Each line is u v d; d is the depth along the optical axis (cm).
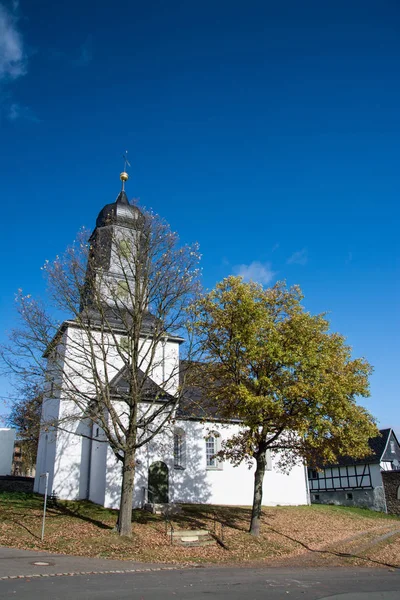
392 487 4066
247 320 2102
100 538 1870
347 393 2061
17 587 1098
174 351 3241
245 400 1959
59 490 2822
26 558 1502
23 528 1934
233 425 3259
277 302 2270
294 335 2058
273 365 2070
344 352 2206
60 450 2892
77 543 1784
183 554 1822
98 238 2395
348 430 2080
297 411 2009
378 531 2767
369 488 4222
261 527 2477
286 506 3306
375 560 1933
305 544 2222
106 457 2547
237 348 2131
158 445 2667
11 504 2436
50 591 1069
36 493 3097
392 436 4412
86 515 2281
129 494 1988
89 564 1497
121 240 2325
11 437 4169
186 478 3025
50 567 1389
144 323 2950
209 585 1259
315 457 2269
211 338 2178
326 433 2056
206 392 2250
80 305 2186
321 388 1944
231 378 2158
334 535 2527
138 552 1762
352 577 1517
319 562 1856
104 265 2284
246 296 2092
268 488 3334
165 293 2186
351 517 3238
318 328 2138
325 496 4569
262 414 2012
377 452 4284
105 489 2502
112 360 3012
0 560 1438
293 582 1367
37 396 2153
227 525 2392
